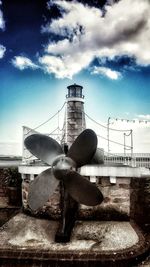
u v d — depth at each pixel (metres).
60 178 4.80
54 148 5.12
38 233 5.79
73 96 14.73
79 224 6.29
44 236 5.61
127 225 6.23
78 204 6.65
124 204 6.53
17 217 6.92
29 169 6.97
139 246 5.08
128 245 5.11
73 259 4.59
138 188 7.21
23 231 5.90
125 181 6.52
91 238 5.47
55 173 4.80
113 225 6.21
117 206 6.56
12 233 5.80
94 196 4.77
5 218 8.30
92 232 5.78
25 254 4.75
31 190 5.06
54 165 4.88
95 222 6.44
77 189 4.82
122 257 4.63
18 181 8.58
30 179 7.02
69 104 14.36
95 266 4.55
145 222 7.11
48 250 4.85
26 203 7.20
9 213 8.33
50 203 6.71
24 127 8.00
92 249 4.91
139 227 6.25
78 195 4.84
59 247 5.01
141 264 4.74
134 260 4.67
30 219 6.74
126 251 4.81
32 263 4.64
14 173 8.64
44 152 5.11
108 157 12.43
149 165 11.75
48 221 6.58
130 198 7.12
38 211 6.86
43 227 6.16
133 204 7.14
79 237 5.53
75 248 4.96
